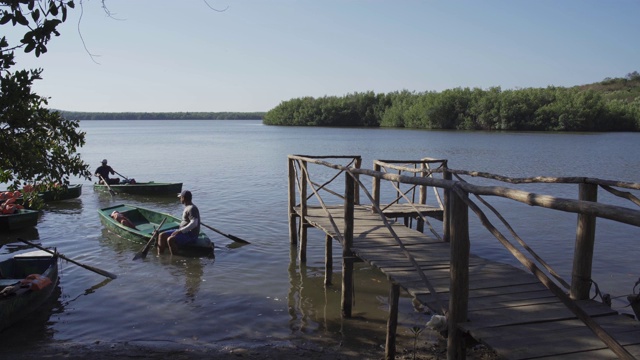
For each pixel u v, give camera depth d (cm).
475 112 8612
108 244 1268
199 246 1155
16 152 659
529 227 1425
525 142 5425
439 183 502
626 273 1015
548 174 2786
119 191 2100
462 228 479
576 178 550
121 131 11431
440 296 580
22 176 677
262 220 1553
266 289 950
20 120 635
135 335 752
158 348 705
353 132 8444
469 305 540
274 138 6906
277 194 2066
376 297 909
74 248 1234
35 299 839
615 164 3244
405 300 895
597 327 337
